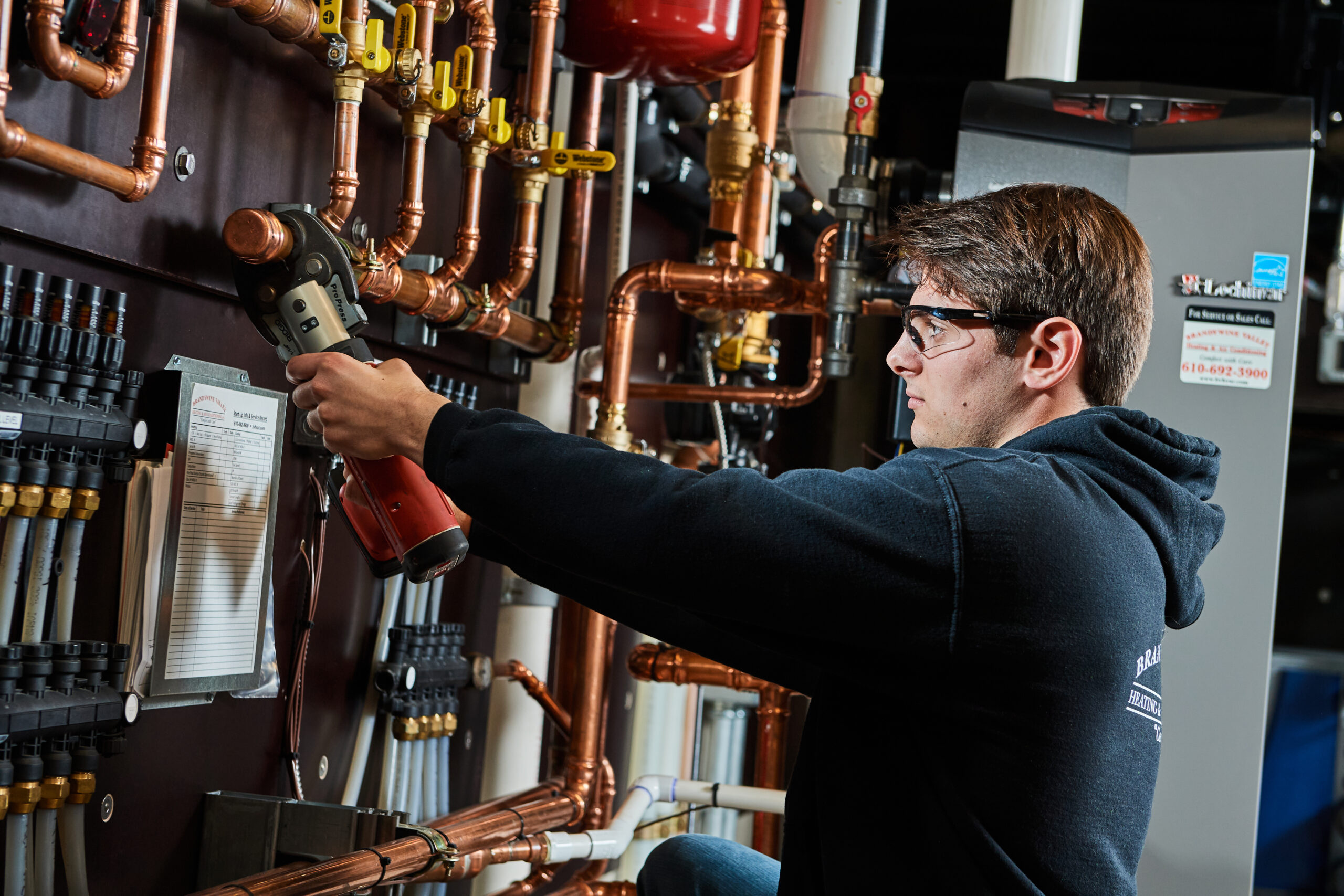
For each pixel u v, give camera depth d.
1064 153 1.68
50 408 0.89
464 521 1.06
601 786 1.75
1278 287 1.67
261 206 1.17
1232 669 1.66
